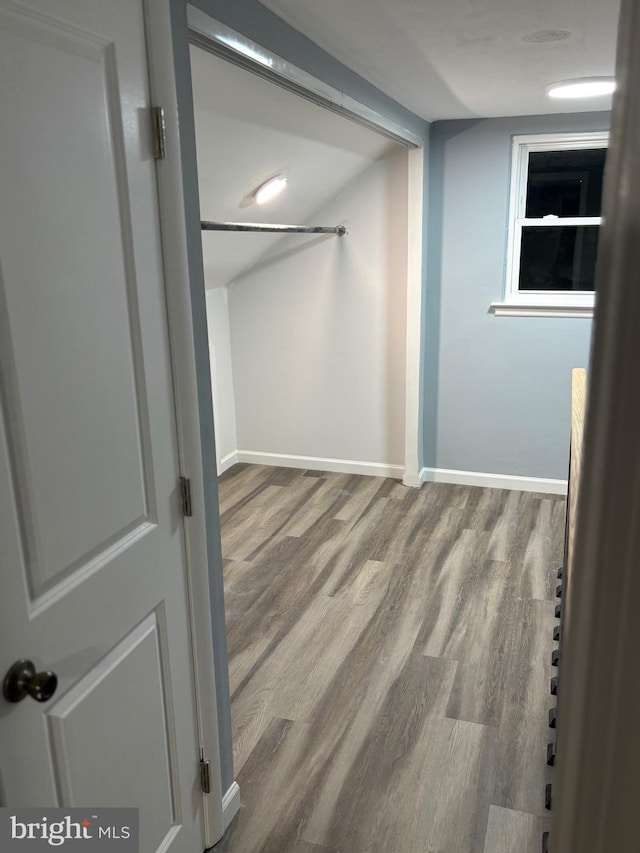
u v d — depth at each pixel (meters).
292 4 1.90
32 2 1.04
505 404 4.24
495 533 3.73
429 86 2.96
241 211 3.39
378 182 4.07
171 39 1.37
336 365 4.52
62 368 1.16
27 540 1.11
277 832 1.91
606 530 0.26
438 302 4.20
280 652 2.71
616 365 0.24
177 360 1.50
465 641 2.76
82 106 1.16
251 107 2.38
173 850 1.68
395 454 4.57
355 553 3.54
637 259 0.23
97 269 1.23
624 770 0.27
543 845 1.84
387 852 1.84
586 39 2.25
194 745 1.75
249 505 4.19
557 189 3.97
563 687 0.35
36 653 1.14
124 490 1.37
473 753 2.17
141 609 1.46
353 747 2.21
